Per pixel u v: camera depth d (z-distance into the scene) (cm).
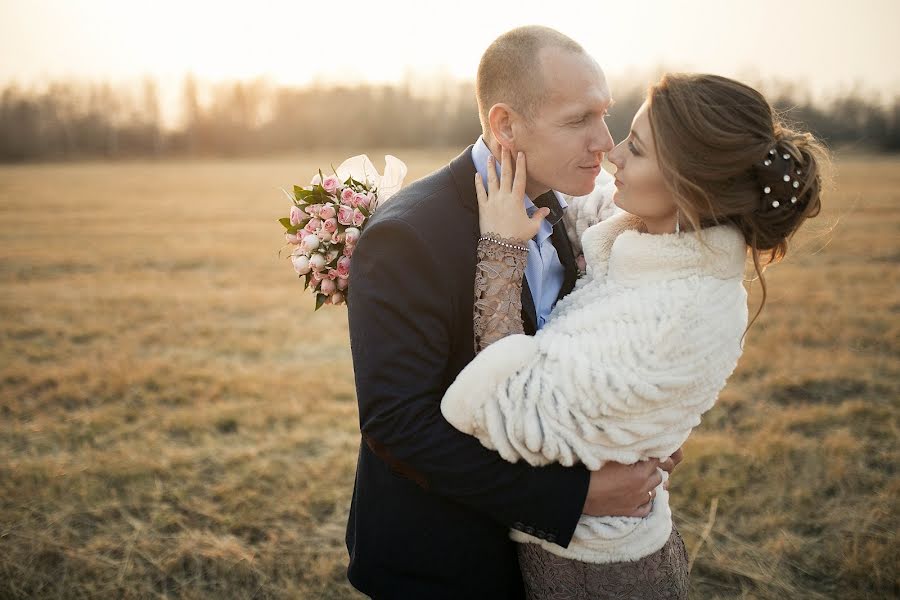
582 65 171
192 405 515
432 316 165
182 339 712
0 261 1241
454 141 8062
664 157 156
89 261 1242
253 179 3972
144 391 539
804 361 591
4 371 580
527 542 180
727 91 155
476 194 176
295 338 723
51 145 7525
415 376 162
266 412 496
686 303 154
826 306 795
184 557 327
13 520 353
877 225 1488
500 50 175
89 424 473
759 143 153
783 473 390
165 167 5712
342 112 8238
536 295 189
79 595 301
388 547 182
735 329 161
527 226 169
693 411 163
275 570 320
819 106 5072
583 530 168
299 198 205
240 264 1215
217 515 355
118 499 376
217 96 8150
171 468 407
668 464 179
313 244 194
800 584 306
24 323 774
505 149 175
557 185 177
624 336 155
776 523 346
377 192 205
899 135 5081
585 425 155
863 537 330
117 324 774
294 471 405
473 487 161
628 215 182
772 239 163
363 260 167
